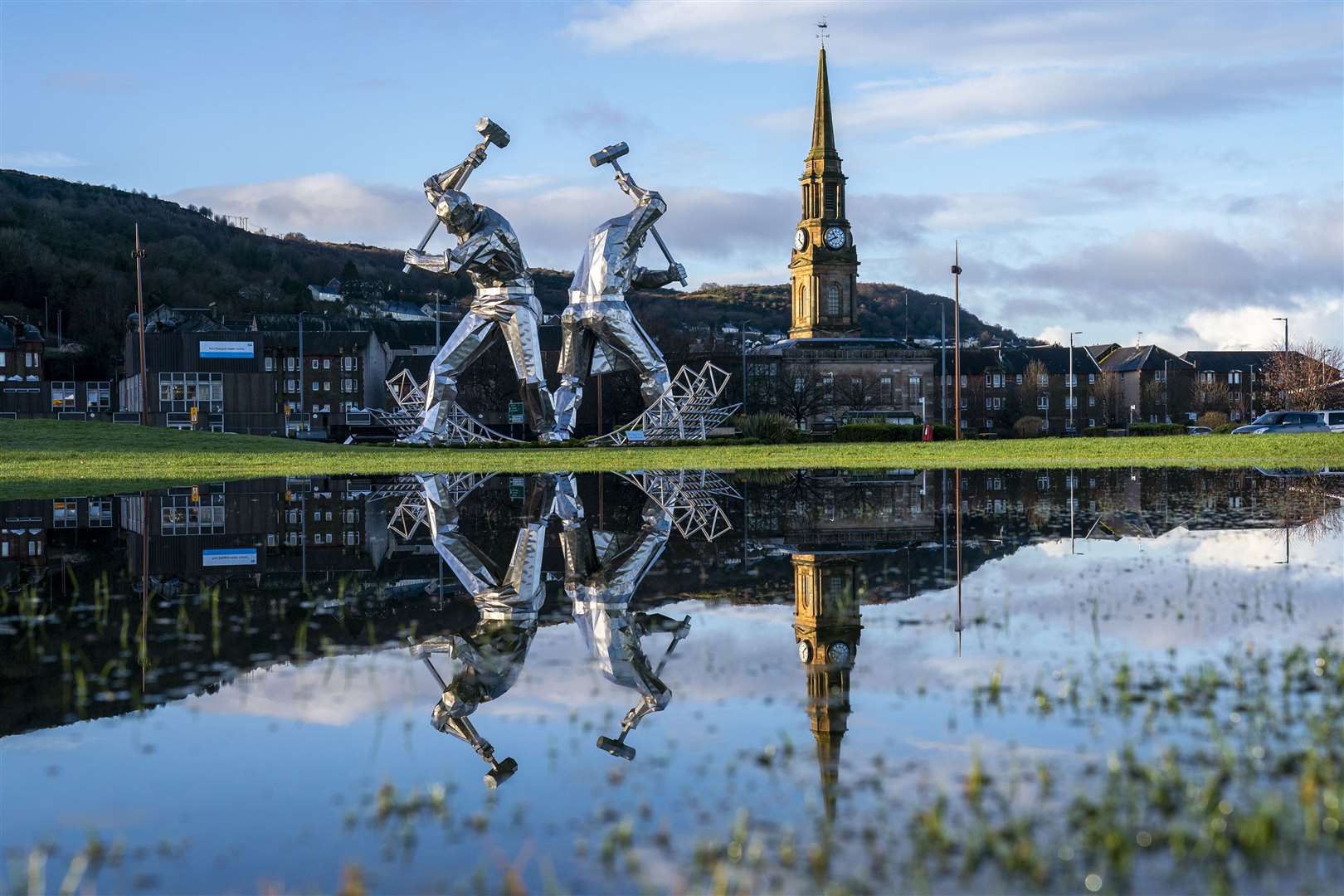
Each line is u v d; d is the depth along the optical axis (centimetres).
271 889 436
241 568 1297
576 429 11719
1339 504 1919
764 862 454
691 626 919
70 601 1059
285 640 869
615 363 5994
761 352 14188
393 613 991
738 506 2100
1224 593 1017
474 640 871
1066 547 1384
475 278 5816
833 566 1253
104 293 17862
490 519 1916
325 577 1226
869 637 853
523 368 5809
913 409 14575
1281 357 14238
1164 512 1822
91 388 14288
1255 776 524
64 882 443
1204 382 15938
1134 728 602
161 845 480
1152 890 421
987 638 840
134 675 759
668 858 459
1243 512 1806
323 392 13288
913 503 2097
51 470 3631
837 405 14212
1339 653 758
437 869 454
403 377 10081
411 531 1727
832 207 14712
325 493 2619
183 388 11362
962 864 447
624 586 1137
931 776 540
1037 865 441
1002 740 588
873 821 490
